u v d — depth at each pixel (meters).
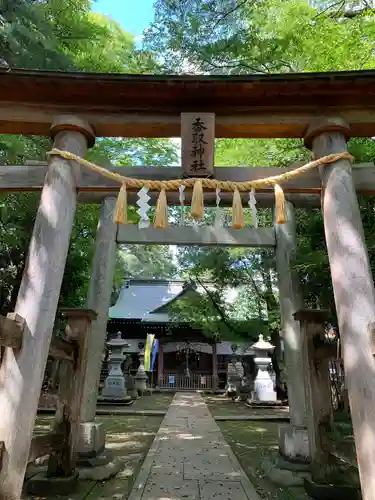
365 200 5.48
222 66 8.62
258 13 8.32
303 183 4.00
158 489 4.19
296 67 7.99
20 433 2.97
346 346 3.21
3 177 4.23
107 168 4.30
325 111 4.06
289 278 6.32
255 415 11.27
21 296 3.37
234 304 17.14
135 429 8.79
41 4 8.17
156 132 4.29
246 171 4.11
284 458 5.20
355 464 3.47
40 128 4.22
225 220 13.35
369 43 6.98
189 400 14.74
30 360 3.16
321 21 7.48
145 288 30.20
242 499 3.91
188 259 16.11
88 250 11.46
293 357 5.85
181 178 4.04
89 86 3.88
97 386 5.75
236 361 19.62
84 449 5.07
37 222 3.63
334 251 3.53
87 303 6.15
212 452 5.98
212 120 4.03
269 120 4.11
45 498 4.09
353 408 3.04
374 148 5.97
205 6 8.49
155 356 23.22
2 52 6.61
